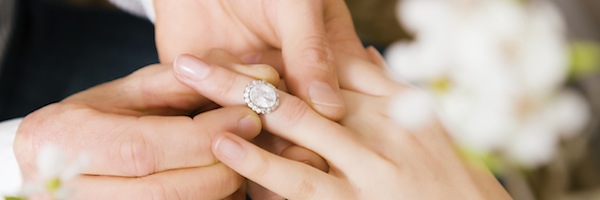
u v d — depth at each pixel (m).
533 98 0.20
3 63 0.50
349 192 0.36
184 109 0.38
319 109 0.37
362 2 0.71
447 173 0.37
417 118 0.22
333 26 0.43
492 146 0.20
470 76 0.20
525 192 0.45
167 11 0.43
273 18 0.39
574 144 0.48
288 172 0.35
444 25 0.20
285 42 0.38
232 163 0.34
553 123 0.20
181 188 0.34
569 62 0.19
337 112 0.37
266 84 0.36
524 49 0.19
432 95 0.21
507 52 0.19
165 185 0.34
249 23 0.41
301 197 0.35
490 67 0.20
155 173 0.34
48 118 0.35
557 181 0.47
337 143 0.36
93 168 0.34
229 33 0.42
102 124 0.35
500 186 0.38
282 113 0.36
